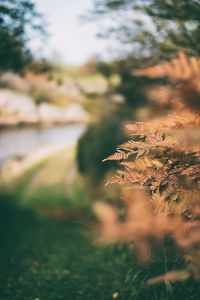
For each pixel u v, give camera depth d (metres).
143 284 2.78
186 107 1.50
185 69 1.54
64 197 14.09
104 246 6.02
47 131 25.50
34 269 5.76
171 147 1.57
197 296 2.36
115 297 3.38
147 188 1.64
